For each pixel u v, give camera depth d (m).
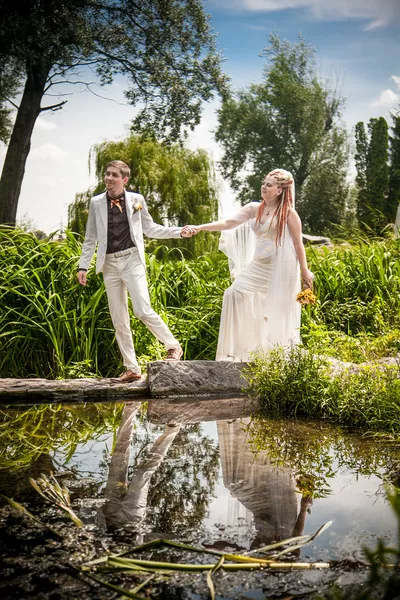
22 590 1.98
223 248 6.14
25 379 5.55
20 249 6.86
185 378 5.54
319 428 4.32
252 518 2.61
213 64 16.67
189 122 16.70
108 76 15.90
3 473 3.19
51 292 6.51
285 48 39.75
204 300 7.44
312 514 2.66
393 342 6.32
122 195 5.45
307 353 5.14
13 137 15.03
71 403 5.14
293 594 1.98
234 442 3.88
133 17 15.88
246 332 5.84
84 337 6.35
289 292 5.66
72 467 3.32
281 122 39.84
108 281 5.51
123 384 5.52
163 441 3.90
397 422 4.22
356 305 7.57
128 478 3.13
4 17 13.84
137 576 2.10
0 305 6.32
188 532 2.46
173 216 20.05
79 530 2.46
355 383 4.68
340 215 39.09
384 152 38.66
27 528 2.47
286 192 5.64
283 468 3.34
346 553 2.27
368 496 2.90
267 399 4.97
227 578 2.08
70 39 14.92
